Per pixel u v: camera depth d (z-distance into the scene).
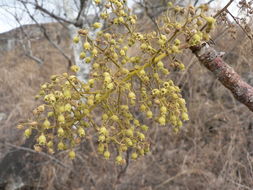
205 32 1.44
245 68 4.62
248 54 2.84
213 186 4.50
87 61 1.60
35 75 8.56
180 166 5.06
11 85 7.72
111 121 1.67
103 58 1.62
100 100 1.56
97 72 1.64
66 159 5.00
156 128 5.23
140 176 4.91
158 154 5.31
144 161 5.14
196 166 4.96
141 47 1.55
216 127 5.49
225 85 1.59
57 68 8.71
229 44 3.48
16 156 4.93
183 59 4.19
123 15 1.61
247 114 5.38
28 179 4.74
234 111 5.62
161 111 1.56
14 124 5.88
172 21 1.54
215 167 5.00
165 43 1.49
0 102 7.02
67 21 4.83
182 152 5.30
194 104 5.58
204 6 1.40
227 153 4.85
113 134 1.71
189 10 1.42
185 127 5.52
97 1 1.70
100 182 4.79
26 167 4.82
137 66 1.60
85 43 1.55
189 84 5.42
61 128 1.48
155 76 1.60
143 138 1.72
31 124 1.48
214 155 5.12
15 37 7.90
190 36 1.45
